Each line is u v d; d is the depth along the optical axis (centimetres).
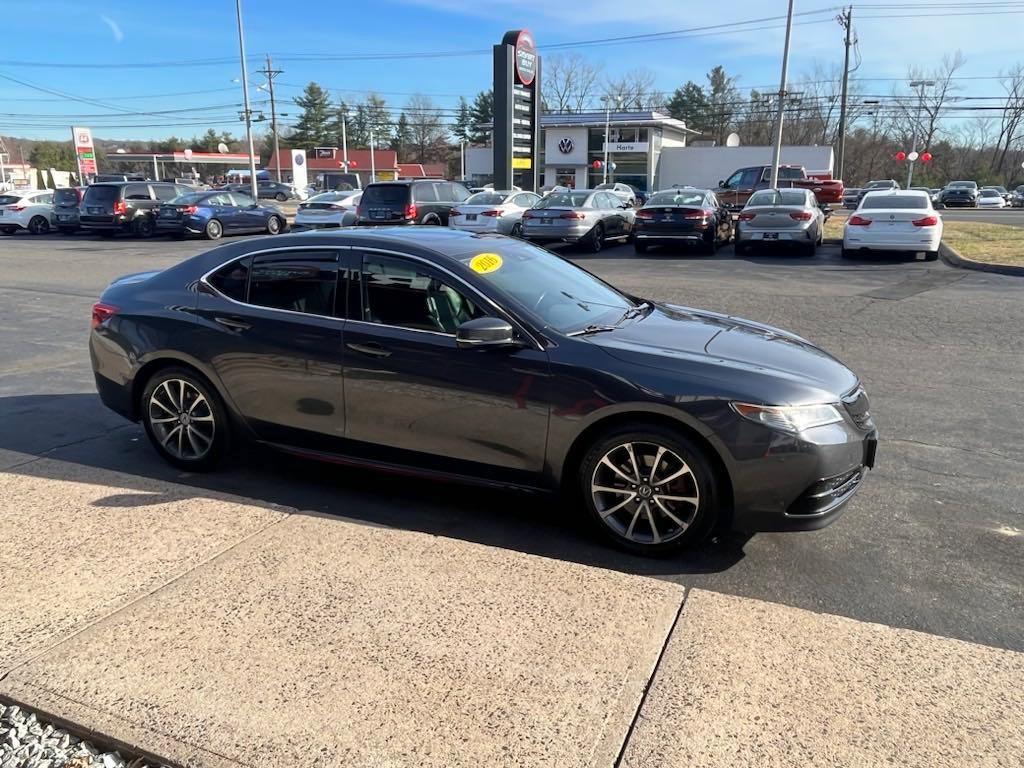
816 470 350
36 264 1722
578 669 274
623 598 320
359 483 472
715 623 303
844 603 340
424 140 11638
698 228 1694
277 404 445
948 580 357
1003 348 807
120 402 500
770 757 234
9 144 11338
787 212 1627
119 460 509
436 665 276
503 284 412
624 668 275
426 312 410
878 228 1520
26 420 593
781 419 348
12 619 306
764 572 367
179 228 2348
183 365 472
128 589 327
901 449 522
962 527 409
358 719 249
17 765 240
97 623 303
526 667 275
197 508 407
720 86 10031
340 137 11131
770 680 269
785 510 355
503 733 243
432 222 2109
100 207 2453
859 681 269
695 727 246
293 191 5869
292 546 364
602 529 387
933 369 728
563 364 375
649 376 363
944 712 253
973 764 231
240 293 458
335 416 430
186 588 327
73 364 784
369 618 305
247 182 7525
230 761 234
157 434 490
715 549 390
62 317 1059
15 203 2683
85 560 352
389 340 409
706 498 362
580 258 1717
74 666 276
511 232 1952
